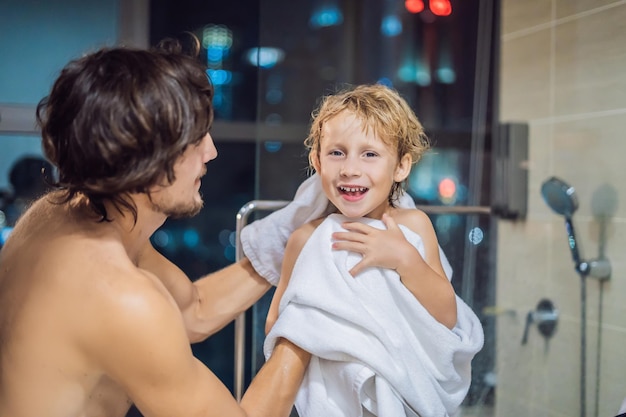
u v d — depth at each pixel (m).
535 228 1.41
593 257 1.27
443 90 1.74
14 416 0.76
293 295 0.88
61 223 0.80
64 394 0.75
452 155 1.66
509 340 1.39
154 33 2.35
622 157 1.20
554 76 1.38
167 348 0.72
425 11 1.82
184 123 0.74
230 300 1.09
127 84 0.71
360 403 0.84
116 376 0.74
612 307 1.22
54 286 0.74
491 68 1.60
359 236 0.86
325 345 0.83
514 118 1.50
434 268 0.95
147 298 0.73
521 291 1.41
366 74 1.95
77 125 0.71
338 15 1.94
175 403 0.74
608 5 1.23
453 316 0.89
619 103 1.21
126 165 0.72
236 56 2.44
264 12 1.88
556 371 1.33
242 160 2.52
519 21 1.50
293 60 1.89
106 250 0.76
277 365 0.87
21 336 0.75
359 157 0.88
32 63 2.08
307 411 0.88
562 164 1.36
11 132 1.99
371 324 0.83
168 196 0.80
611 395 1.22
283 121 1.83
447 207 1.41
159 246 2.50
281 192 1.65
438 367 0.88
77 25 2.12
